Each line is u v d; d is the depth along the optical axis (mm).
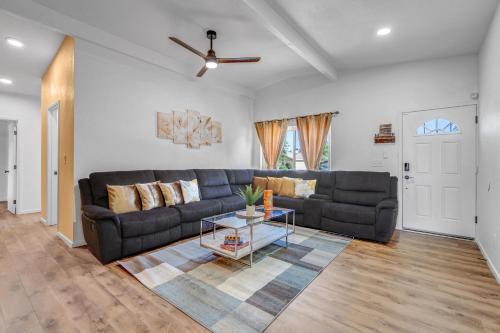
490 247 2664
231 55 4105
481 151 3223
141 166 3883
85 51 3209
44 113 4277
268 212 3158
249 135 6035
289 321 1723
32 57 3732
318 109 4992
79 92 3172
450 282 2289
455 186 3678
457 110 3678
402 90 4105
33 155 5320
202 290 2105
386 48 3656
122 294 2053
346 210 3582
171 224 3182
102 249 2580
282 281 2270
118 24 3139
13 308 1859
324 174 4508
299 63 4520
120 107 3609
